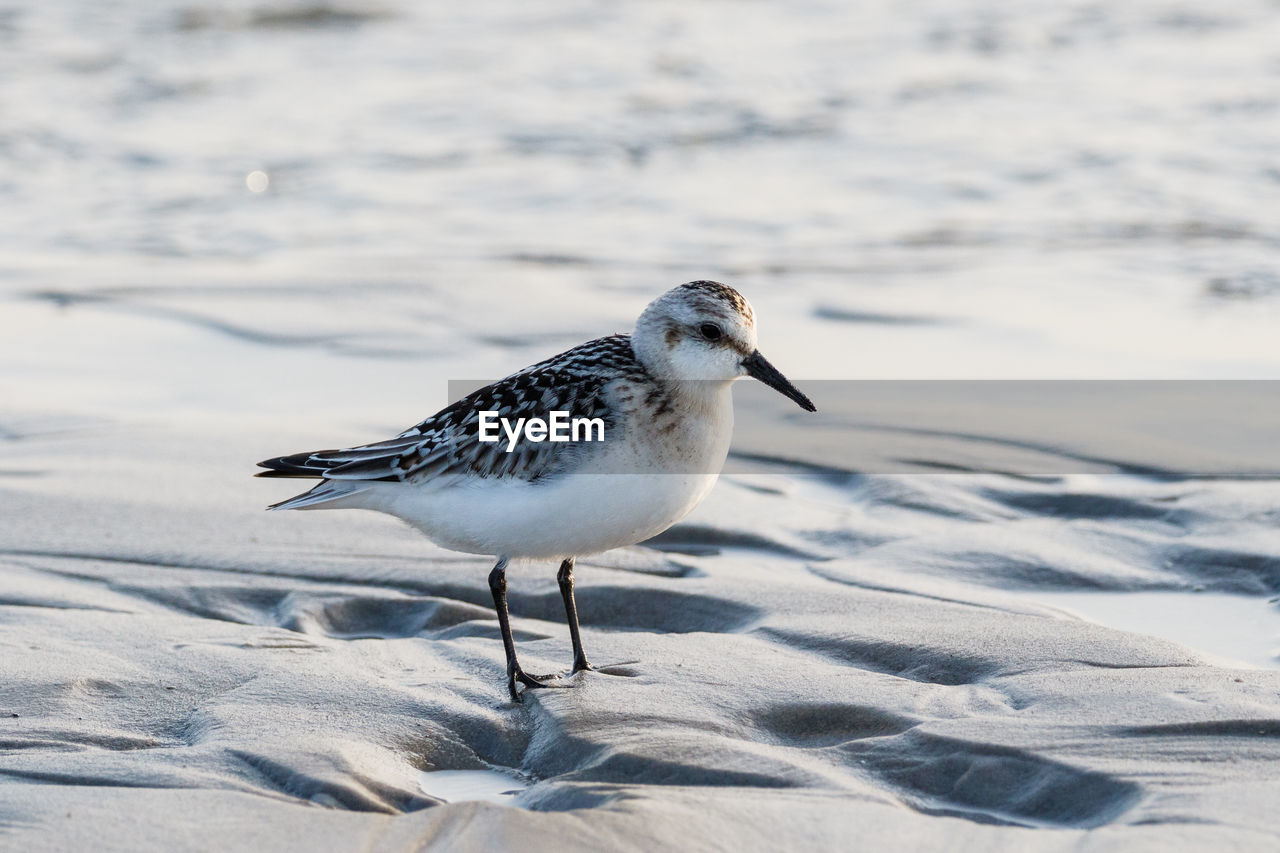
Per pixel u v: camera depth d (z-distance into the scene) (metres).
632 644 7.64
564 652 7.60
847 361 13.34
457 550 7.41
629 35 27.73
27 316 14.66
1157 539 9.24
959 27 27.91
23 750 6.17
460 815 5.44
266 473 7.48
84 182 19.66
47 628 7.68
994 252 16.80
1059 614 8.16
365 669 7.30
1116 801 5.63
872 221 18.08
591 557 9.16
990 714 6.49
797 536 9.54
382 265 16.44
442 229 17.94
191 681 7.04
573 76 25.02
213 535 9.30
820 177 19.89
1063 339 13.87
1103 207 18.30
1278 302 14.88
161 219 18.30
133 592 8.39
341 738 6.36
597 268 16.33
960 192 19.09
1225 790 5.59
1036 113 22.45
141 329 14.29
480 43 27.09
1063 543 9.22
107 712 6.64
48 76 24.25
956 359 13.34
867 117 22.58
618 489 6.93
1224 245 16.77
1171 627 7.98
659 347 7.02
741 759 6.05
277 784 5.92
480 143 21.50
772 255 16.84
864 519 9.80
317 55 26.25
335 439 11.27
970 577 8.73
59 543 9.09
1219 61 24.98
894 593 8.43
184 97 23.56
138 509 9.72
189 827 5.38
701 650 7.52
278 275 16.06
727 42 27.22
